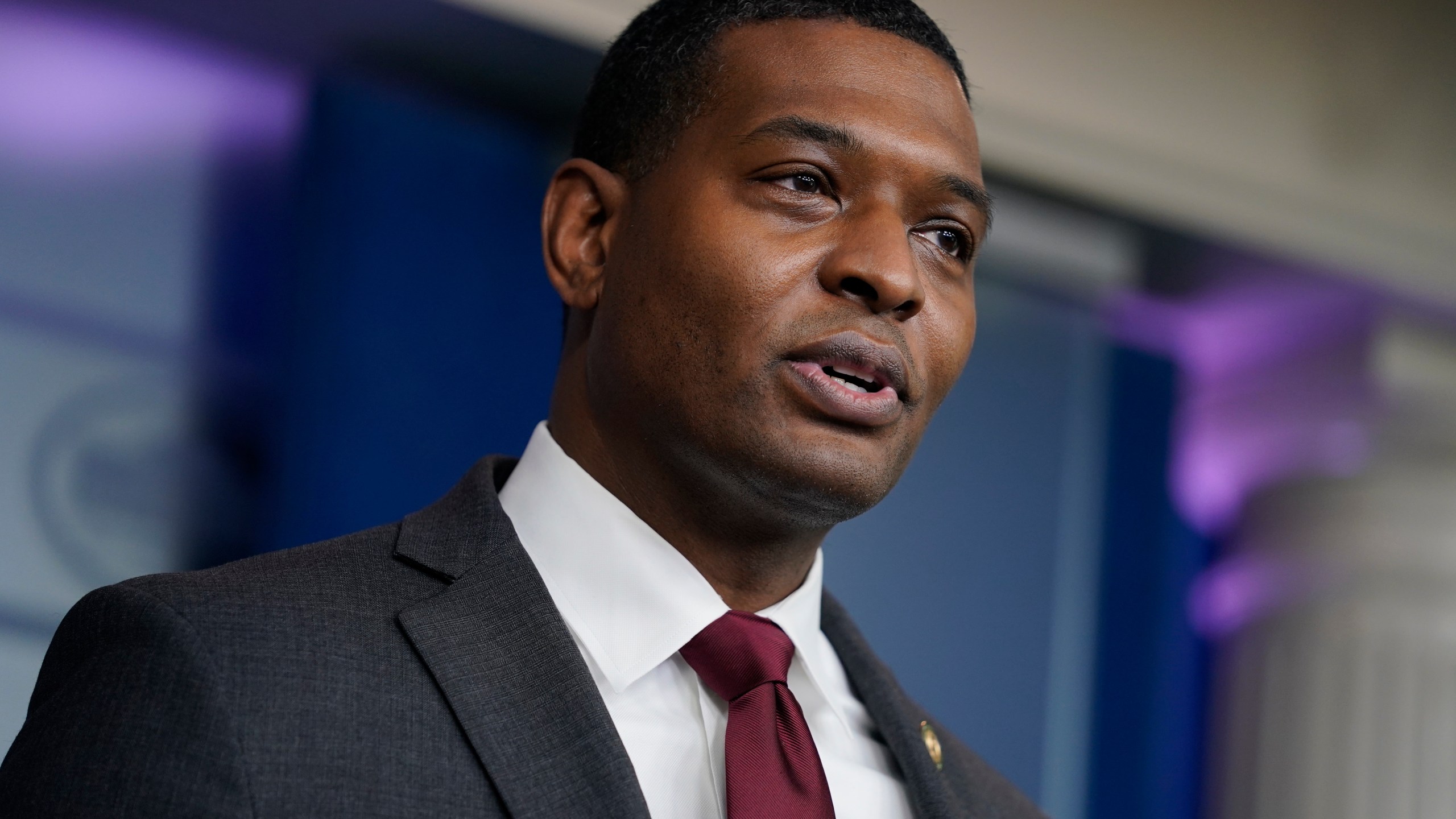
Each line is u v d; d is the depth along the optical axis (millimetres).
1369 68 4148
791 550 1581
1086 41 3797
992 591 3566
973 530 3570
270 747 1245
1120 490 3861
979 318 3721
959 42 3625
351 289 2889
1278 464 4148
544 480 1591
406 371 2904
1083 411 3830
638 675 1479
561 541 1544
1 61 2617
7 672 2441
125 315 2648
